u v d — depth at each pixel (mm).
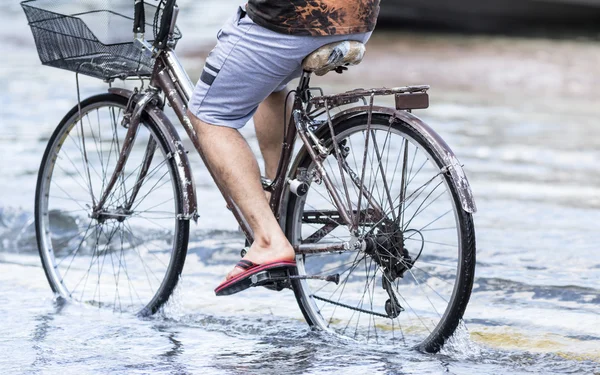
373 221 10141
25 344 10578
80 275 13859
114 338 10867
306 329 11242
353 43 9789
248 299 12664
